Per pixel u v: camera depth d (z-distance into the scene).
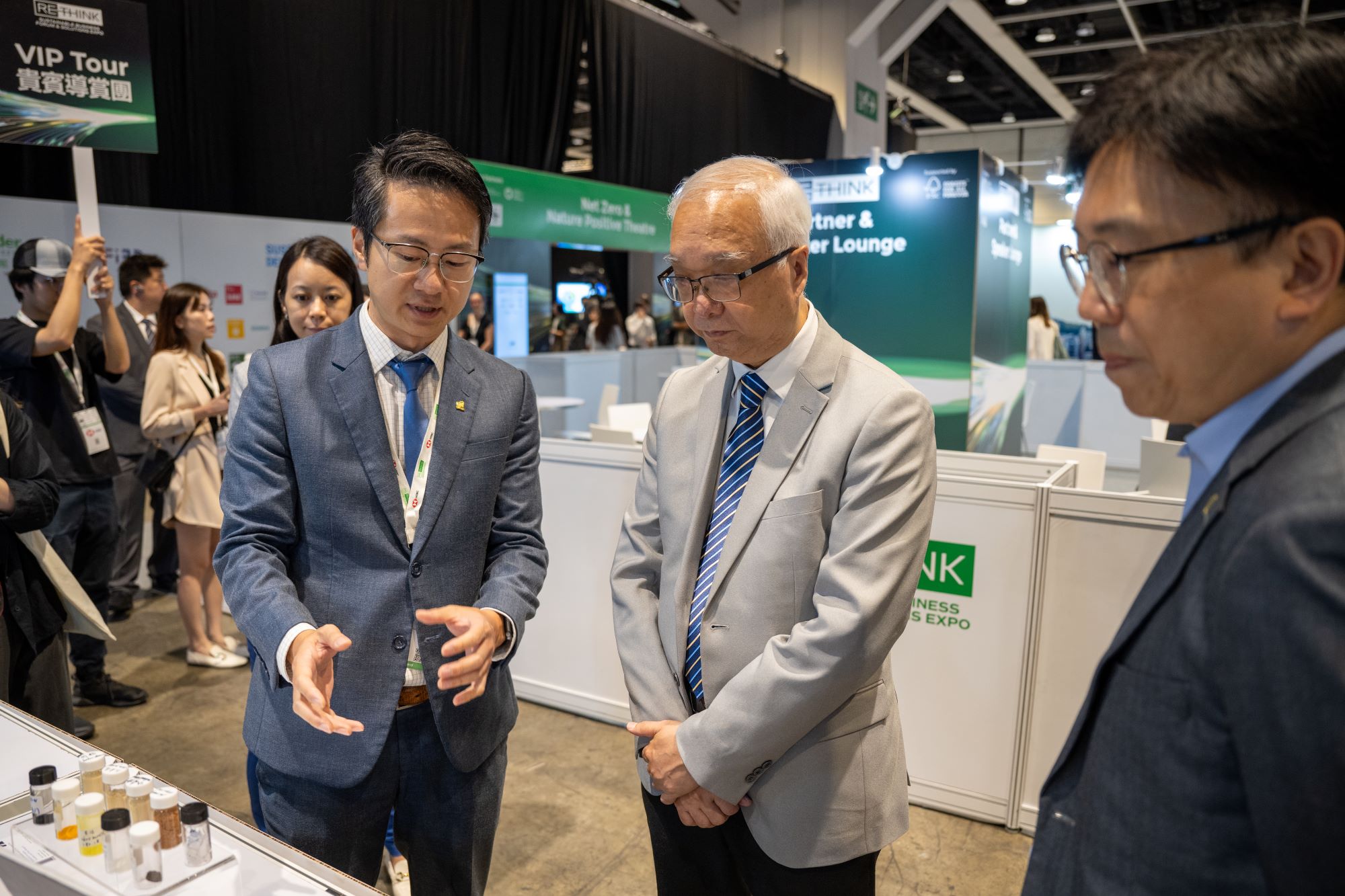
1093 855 0.64
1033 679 2.28
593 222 6.37
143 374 4.06
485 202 1.23
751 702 1.11
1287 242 0.54
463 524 1.29
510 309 8.20
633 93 6.66
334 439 1.23
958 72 11.66
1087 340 9.88
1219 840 0.55
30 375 2.95
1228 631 0.53
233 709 3.10
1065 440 8.10
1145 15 9.30
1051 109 13.43
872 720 1.23
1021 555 2.26
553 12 5.86
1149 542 2.11
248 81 4.05
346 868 1.30
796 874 1.21
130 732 2.92
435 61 5.01
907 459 1.15
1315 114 0.51
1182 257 0.56
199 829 0.91
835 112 9.12
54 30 2.85
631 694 1.29
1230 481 0.57
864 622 1.08
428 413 1.31
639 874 2.15
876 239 3.77
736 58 7.75
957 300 3.64
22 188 3.49
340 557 1.24
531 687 3.09
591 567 2.90
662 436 1.36
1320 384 0.55
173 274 4.41
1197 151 0.54
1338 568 0.48
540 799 2.48
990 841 2.29
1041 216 9.86
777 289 1.14
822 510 1.17
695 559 1.26
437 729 1.29
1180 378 0.60
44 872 0.89
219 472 3.40
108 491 3.20
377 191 1.17
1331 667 0.47
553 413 7.64
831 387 1.20
